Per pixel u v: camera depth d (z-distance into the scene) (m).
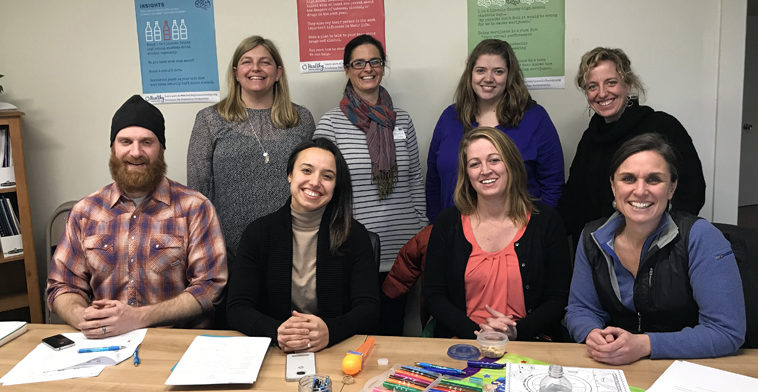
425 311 2.14
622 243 1.56
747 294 1.50
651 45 2.54
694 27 2.49
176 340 1.56
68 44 2.93
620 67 2.09
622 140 2.14
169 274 1.90
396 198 2.42
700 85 2.52
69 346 1.52
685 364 1.32
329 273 1.72
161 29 2.85
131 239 1.88
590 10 2.55
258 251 1.74
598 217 2.20
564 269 1.83
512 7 2.60
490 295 1.81
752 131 6.11
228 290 1.77
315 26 2.74
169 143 2.94
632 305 1.54
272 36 2.78
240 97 2.42
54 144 3.03
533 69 2.64
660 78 2.55
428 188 2.58
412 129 2.54
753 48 5.93
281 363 1.41
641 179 1.44
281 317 1.72
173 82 2.89
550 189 2.39
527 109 2.35
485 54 2.27
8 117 2.65
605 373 1.25
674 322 1.50
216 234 1.94
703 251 1.43
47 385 1.30
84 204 1.91
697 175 2.08
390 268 2.39
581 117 2.63
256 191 2.35
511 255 1.80
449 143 2.40
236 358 1.40
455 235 1.87
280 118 2.40
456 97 2.44
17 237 2.76
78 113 2.98
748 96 6.03
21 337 1.61
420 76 2.71
